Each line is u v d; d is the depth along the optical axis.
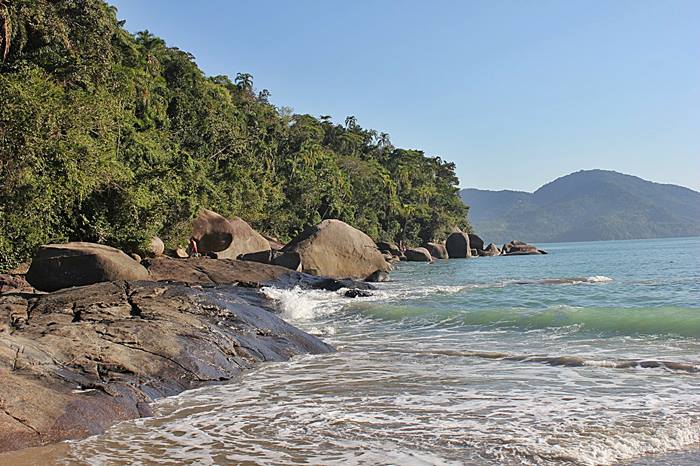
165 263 21.09
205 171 44.81
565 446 5.39
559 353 9.89
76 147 21.48
